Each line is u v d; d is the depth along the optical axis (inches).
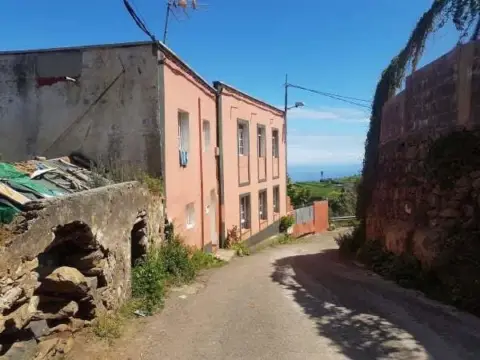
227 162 676.1
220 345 245.0
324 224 1216.8
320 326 266.4
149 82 417.4
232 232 690.2
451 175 327.3
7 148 436.8
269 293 362.6
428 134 371.6
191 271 422.9
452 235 320.2
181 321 287.4
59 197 217.3
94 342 234.8
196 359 227.5
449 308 279.3
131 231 331.9
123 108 422.9
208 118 595.5
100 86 424.8
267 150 880.3
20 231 183.0
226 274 464.4
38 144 434.0
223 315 299.9
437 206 345.4
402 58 460.4
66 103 429.7
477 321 253.3
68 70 428.1
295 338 249.6
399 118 437.7
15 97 434.6
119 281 290.8
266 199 880.3
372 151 534.0
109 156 426.6
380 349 225.0
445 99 345.1
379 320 268.7
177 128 464.1
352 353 223.1
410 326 252.8
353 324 265.4
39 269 223.6
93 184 354.9
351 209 1437.0
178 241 441.1
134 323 278.7
